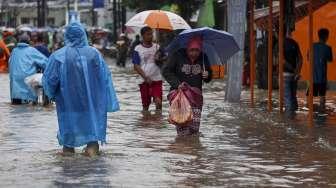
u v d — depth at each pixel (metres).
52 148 20.34
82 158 18.64
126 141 21.89
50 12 157.62
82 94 18.56
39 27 121.56
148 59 30.50
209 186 15.56
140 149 20.33
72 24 18.83
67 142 18.83
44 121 26.77
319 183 16.00
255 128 25.19
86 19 148.25
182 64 22.95
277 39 34.50
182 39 23.22
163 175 16.66
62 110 18.72
